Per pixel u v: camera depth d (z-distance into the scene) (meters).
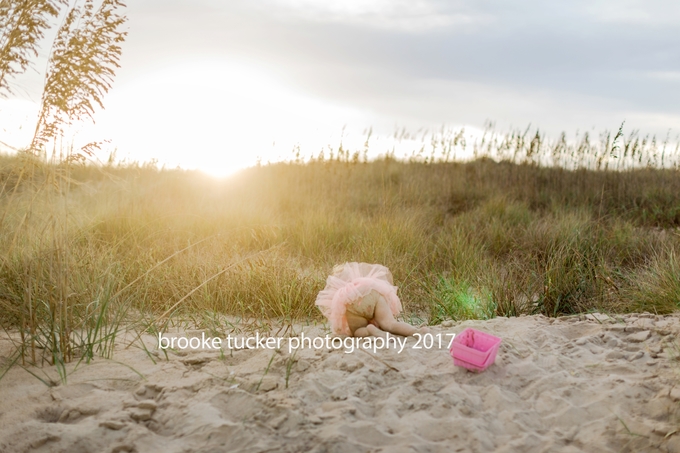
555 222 4.87
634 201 6.23
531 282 3.52
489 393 2.13
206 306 3.13
